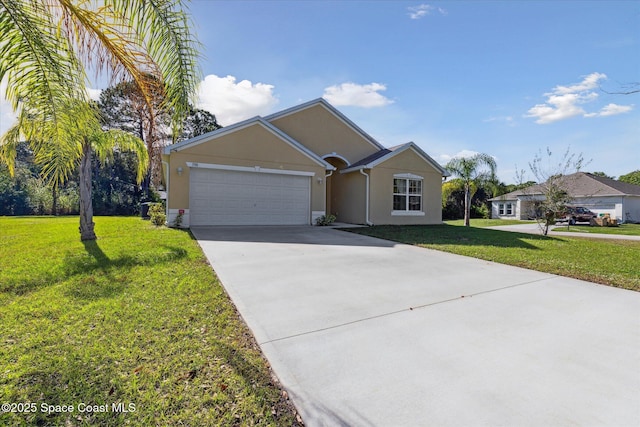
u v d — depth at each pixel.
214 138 12.34
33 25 3.01
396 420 2.11
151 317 3.73
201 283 5.06
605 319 3.82
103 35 3.32
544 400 2.31
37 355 2.87
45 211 27.47
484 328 3.54
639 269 6.45
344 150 17.67
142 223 14.62
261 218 13.45
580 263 6.98
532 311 4.07
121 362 2.78
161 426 2.05
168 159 11.94
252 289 4.84
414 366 2.76
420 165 16.94
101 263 6.25
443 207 32.97
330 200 18.50
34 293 4.61
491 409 2.21
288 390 2.43
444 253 8.07
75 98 3.51
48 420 2.10
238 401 2.30
